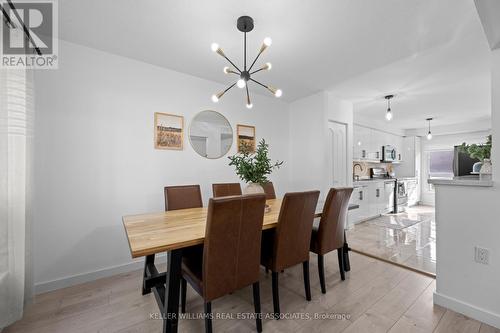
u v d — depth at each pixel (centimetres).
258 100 364
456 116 506
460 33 202
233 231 131
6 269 146
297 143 396
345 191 198
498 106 154
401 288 200
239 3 167
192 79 294
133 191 248
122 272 237
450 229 170
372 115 505
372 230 389
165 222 167
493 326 149
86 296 191
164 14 179
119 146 240
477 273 157
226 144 324
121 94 242
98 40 214
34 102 186
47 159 203
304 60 253
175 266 132
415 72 283
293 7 170
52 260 204
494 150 154
